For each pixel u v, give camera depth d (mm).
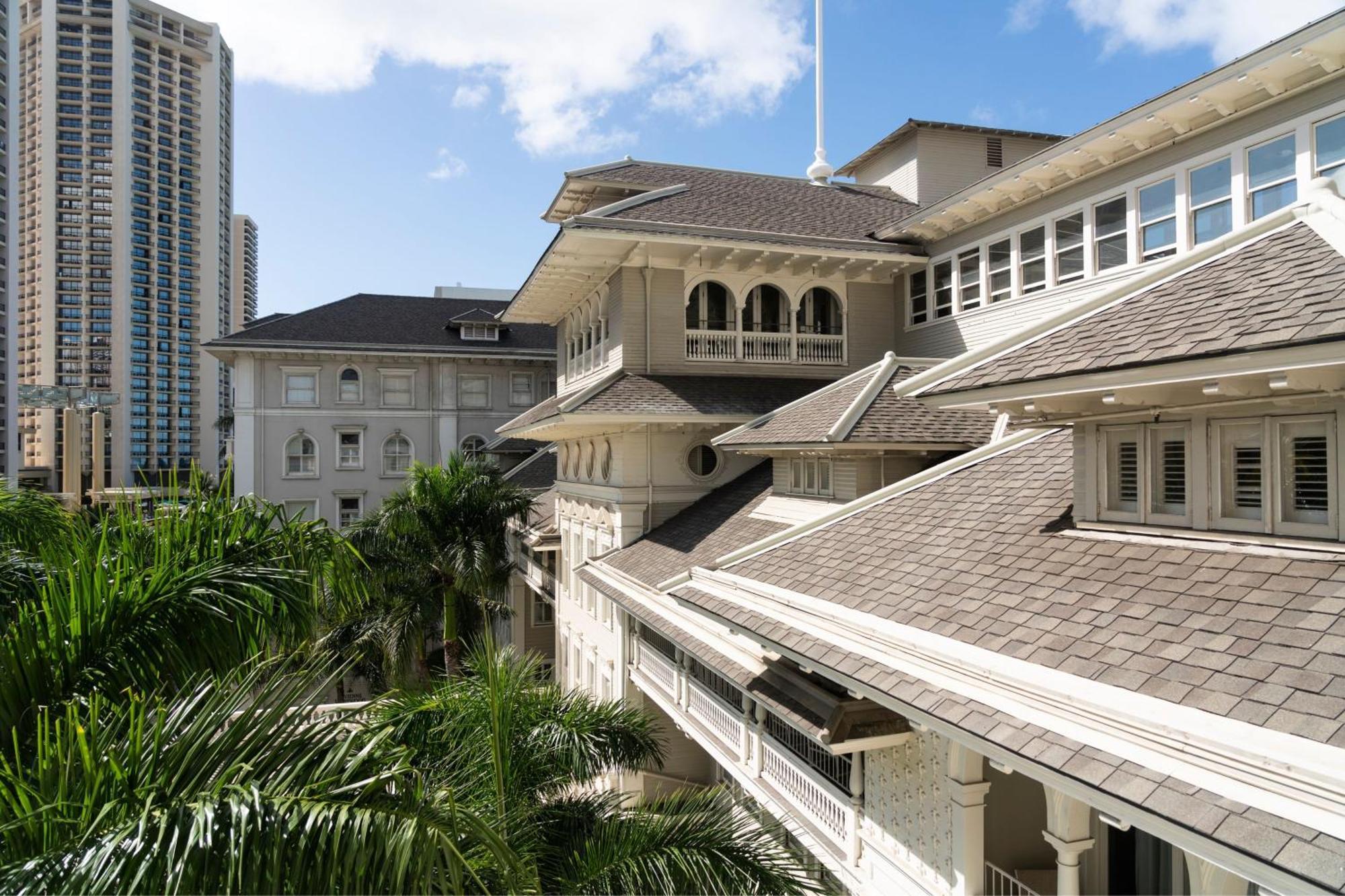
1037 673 5863
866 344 22141
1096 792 4965
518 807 8328
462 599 27453
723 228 19703
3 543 8734
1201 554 6570
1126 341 6758
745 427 17641
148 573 6070
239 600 6230
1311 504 6070
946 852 8734
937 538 9156
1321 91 12023
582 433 22859
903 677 6949
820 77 26938
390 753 4859
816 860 11258
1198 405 6715
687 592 11000
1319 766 4090
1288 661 4918
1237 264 7094
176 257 107938
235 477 41844
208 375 110938
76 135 101688
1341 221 6492
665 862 7738
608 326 21797
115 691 5512
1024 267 17922
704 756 19594
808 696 10336
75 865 3656
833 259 20766
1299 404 6031
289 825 3912
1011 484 9828
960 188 25266
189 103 109500
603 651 22078
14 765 4785
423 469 26844
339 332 43781
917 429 14031
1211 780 4523
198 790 4133
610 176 24156
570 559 26531
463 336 45875
